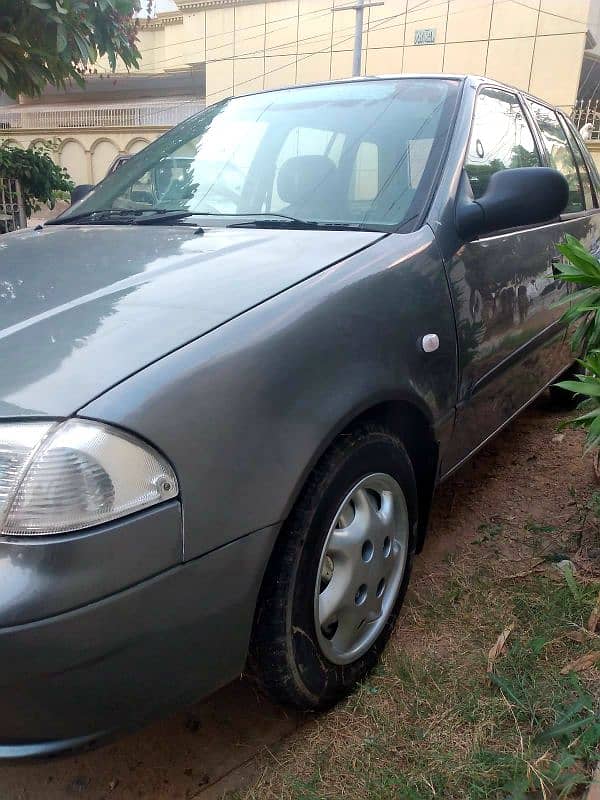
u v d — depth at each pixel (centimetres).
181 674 141
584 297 214
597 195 410
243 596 145
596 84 1997
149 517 129
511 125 299
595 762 160
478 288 228
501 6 1797
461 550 263
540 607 220
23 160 780
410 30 1930
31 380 135
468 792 156
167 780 174
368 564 185
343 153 246
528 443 365
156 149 299
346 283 176
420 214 215
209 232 218
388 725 178
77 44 490
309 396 156
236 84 2248
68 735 133
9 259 207
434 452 213
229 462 140
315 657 172
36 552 122
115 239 219
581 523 274
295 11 2094
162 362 139
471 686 189
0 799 171
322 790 162
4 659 121
